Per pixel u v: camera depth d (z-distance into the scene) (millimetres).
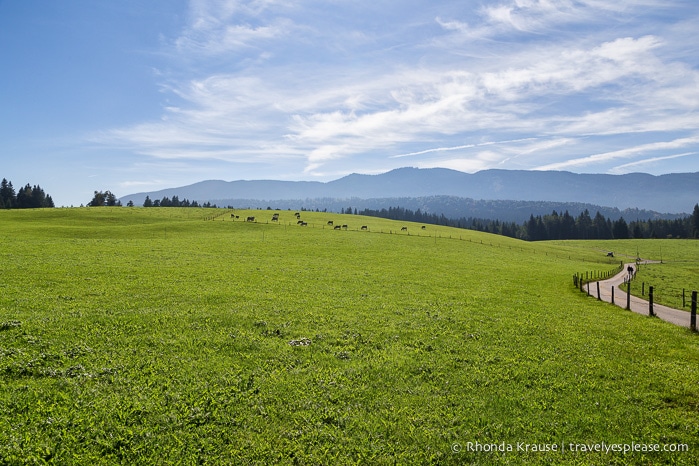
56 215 114812
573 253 122812
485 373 17547
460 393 15477
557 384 16500
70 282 33719
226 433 12094
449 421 13297
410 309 30500
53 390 13875
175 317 24344
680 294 56812
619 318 31234
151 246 65250
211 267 47375
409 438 12250
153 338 20078
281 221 125438
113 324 22000
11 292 28594
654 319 31688
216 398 14117
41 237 74188
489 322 27156
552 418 13648
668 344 23016
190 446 11344
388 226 137000
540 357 20016
